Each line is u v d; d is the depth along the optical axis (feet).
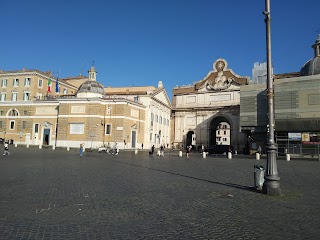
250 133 155.43
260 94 147.84
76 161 80.33
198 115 225.76
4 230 19.85
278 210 27.04
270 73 37.83
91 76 190.90
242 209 27.30
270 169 35.17
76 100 171.94
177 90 241.35
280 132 136.56
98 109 168.55
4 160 74.84
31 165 63.36
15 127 194.90
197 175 53.78
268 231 20.83
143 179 46.57
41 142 185.57
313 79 130.93
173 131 237.25
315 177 52.47
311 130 129.29
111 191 34.88
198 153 164.96
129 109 176.45
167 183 42.75
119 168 64.13
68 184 38.91
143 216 24.26
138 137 189.06
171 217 24.14
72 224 21.56
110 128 170.19
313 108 129.90
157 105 223.71
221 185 41.65
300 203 30.07
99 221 22.49
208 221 23.16
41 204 27.32
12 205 26.71
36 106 190.60
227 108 214.28
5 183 38.63
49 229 20.30
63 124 173.68
